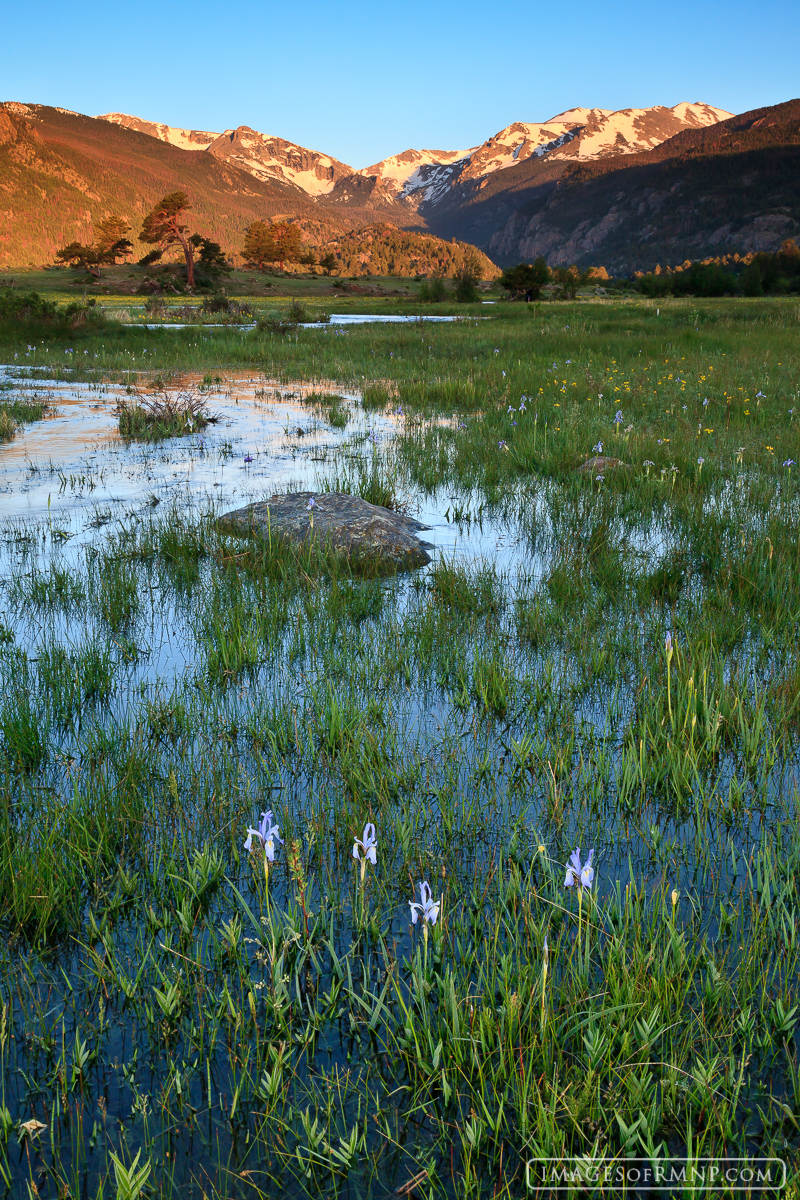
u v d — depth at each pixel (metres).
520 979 2.88
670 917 3.19
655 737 4.52
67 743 4.71
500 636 6.09
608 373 18.53
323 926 3.24
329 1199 2.30
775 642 5.75
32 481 10.65
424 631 5.97
